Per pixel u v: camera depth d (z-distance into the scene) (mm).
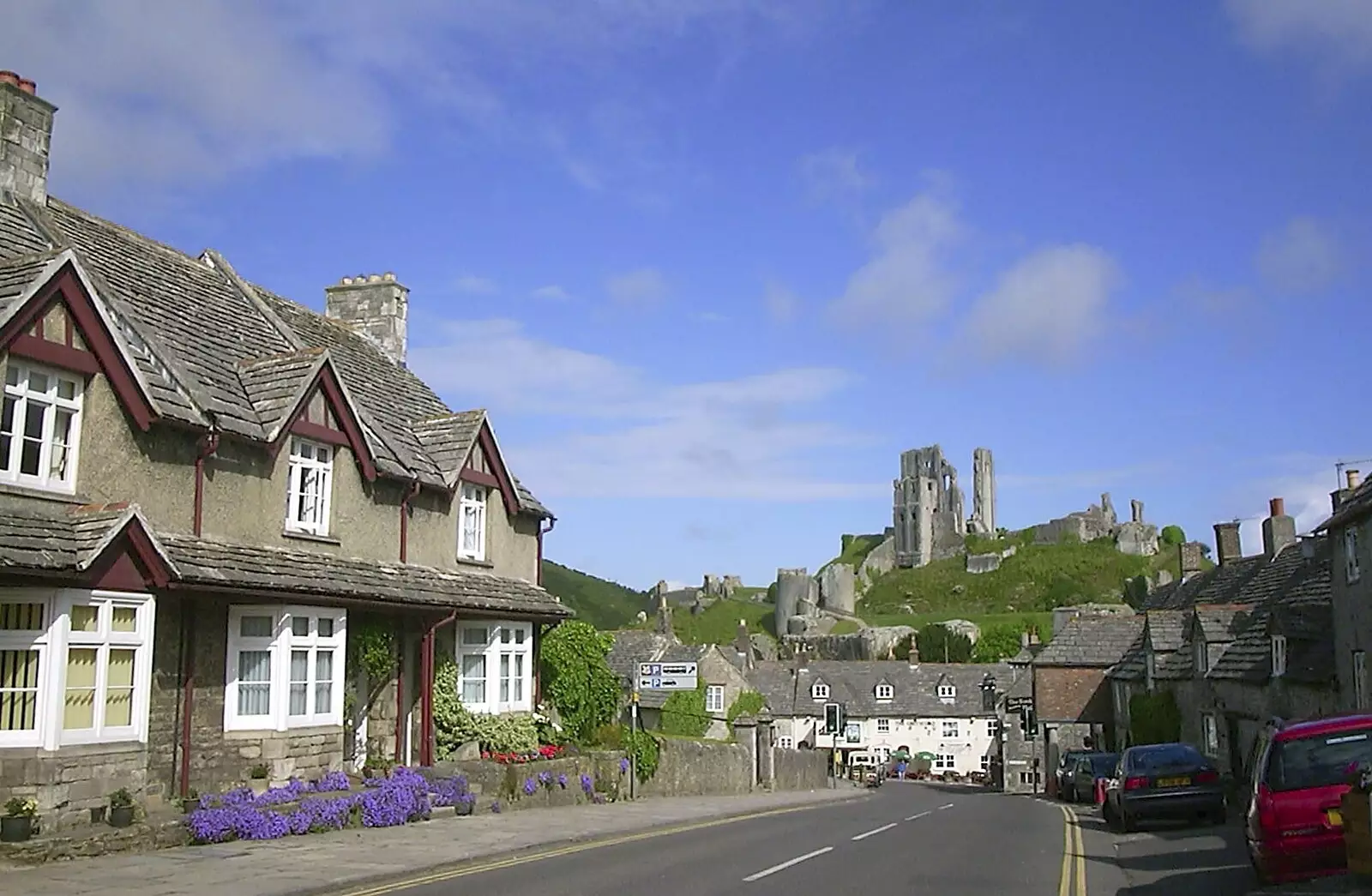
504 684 26422
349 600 19922
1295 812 11719
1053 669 55406
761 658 117000
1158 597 60656
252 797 17078
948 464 168750
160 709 16594
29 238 18297
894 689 88688
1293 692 29656
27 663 14055
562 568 121125
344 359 26250
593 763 27484
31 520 14508
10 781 13602
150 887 11633
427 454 25516
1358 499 26094
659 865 14695
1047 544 155125
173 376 18031
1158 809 21062
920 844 18250
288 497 20422
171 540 17078
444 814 20438
